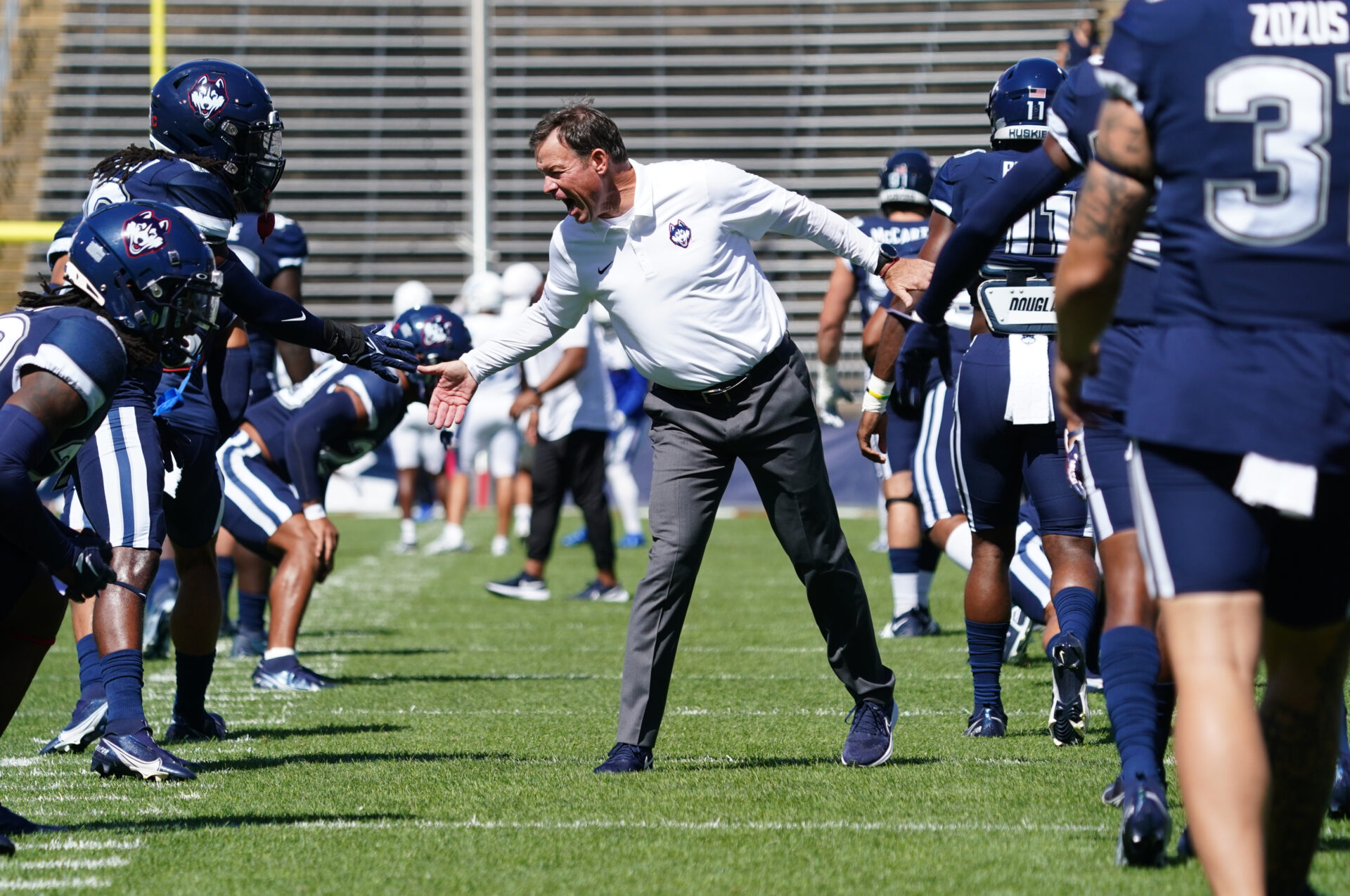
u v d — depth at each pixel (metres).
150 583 15.14
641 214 14.31
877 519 59.62
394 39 83.44
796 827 12.21
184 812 13.23
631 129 82.88
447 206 79.50
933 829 12.09
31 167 77.62
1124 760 10.84
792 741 16.86
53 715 19.81
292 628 22.42
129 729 14.78
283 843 11.84
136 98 80.88
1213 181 8.45
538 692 21.53
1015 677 22.39
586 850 11.48
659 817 12.68
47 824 12.77
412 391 23.36
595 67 83.62
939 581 38.88
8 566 11.02
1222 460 8.51
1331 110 8.30
